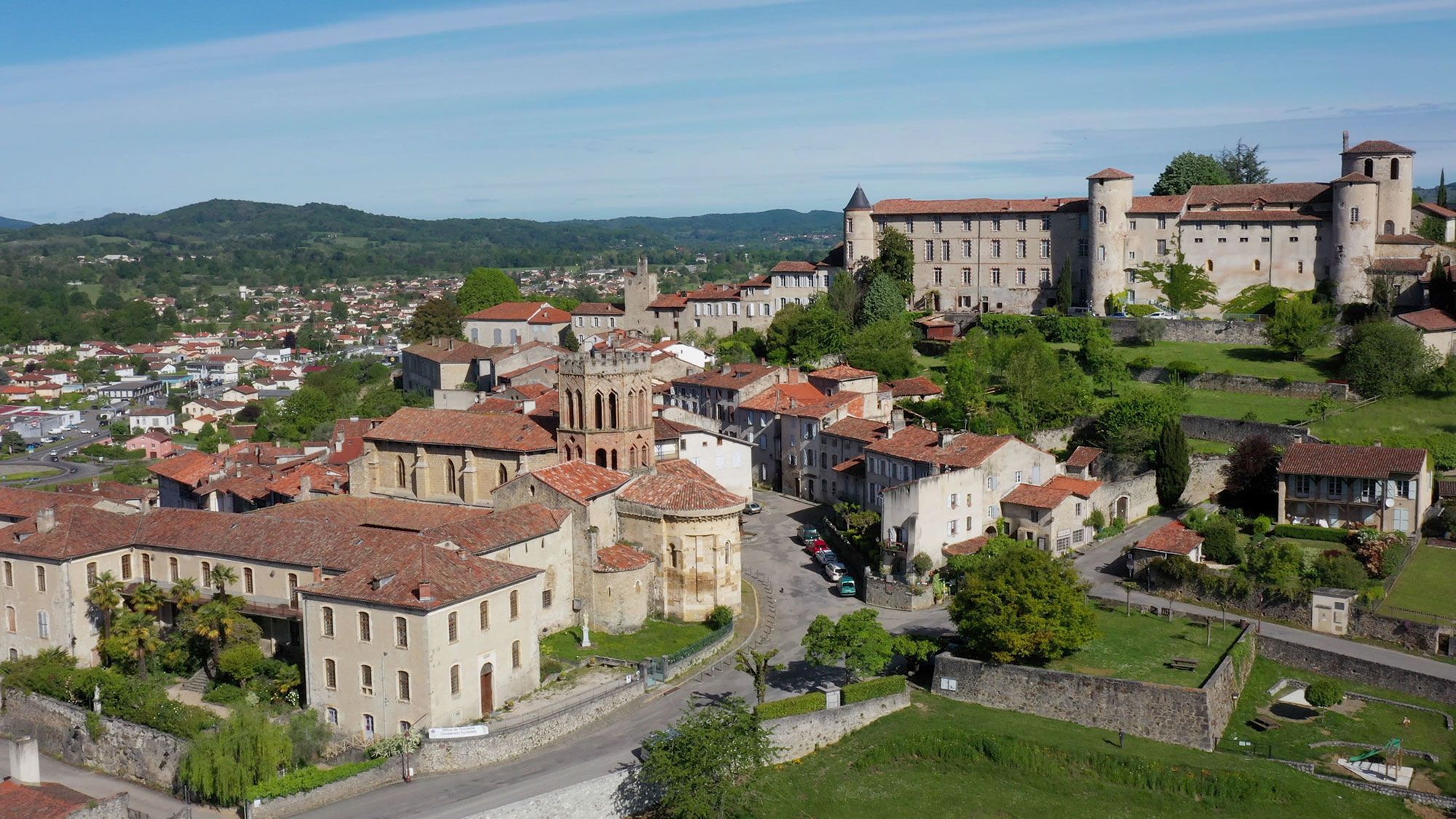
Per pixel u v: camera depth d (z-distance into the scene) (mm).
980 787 97938
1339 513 134750
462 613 100875
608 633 122438
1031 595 109188
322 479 149375
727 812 94062
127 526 125625
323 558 112375
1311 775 94812
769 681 112688
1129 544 141500
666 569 126938
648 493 128375
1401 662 109438
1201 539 131500
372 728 101438
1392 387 169000
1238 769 95188
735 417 184750
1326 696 104125
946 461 140750
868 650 108562
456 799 92188
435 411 146250
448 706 99875
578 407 133500
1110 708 103938
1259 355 195125
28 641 122312
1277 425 158375
